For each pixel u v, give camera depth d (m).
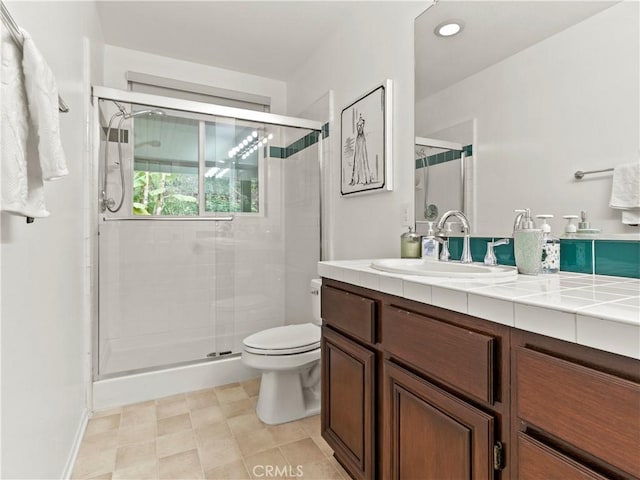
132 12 2.24
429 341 0.94
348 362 1.33
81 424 1.75
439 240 1.61
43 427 1.14
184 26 2.40
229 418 1.90
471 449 0.82
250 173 2.88
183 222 2.66
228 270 2.84
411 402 1.01
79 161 1.82
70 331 1.58
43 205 0.90
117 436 1.72
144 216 2.51
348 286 1.39
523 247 1.14
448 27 1.55
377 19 1.99
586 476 0.59
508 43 1.32
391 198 1.91
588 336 0.60
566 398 0.63
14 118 0.74
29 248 1.03
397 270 1.18
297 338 1.98
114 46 2.65
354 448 1.29
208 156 2.71
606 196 1.06
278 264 3.02
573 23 1.12
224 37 2.53
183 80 2.87
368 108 2.03
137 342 2.52
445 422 0.89
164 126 2.54
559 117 1.17
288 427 1.80
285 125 2.64
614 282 0.97
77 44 1.73
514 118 1.30
